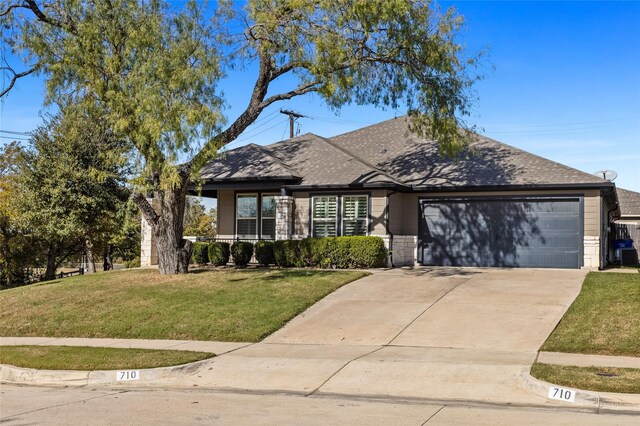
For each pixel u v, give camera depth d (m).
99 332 14.16
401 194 23.08
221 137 18.98
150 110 16.41
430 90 19.33
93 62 17.72
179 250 20.27
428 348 11.44
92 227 32.62
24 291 19.00
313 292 16.45
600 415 7.37
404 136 25.67
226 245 23.92
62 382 10.24
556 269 20.50
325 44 17.00
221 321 14.20
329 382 9.51
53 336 14.22
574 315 12.92
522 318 13.16
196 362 10.78
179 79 16.59
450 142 20.03
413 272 19.97
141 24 17.59
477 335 12.16
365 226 22.31
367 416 7.39
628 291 14.12
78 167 30.66
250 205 25.45
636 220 35.47
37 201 30.86
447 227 22.53
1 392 9.46
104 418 7.38
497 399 8.29
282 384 9.54
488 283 17.33
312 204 23.28
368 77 19.70
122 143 29.83
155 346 12.54
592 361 9.97
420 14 18.34
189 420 7.21
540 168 22.03
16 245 34.03
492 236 21.84
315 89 19.05
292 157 26.30
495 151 24.12
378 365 10.23
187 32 17.77
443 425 6.89
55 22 17.81
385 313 14.30
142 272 21.36
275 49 17.83
